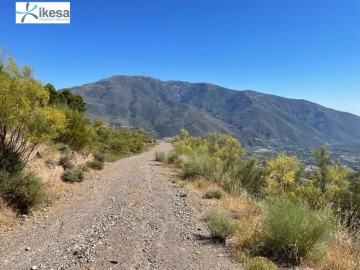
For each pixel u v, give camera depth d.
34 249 6.26
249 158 13.83
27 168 11.40
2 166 9.16
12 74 9.73
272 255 5.70
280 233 5.66
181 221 8.02
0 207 8.34
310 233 5.54
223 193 11.08
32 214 8.84
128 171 18.25
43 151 14.12
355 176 9.66
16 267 5.37
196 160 16.22
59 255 5.80
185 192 11.84
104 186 13.43
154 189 12.46
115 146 33.47
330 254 5.60
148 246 6.18
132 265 5.28
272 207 6.52
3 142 9.55
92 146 23.41
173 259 5.56
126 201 10.30
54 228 7.73
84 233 7.15
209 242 6.48
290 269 5.16
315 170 10.20
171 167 20.80
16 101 9.12
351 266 5.12
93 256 5.62
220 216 7.11
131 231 7.09
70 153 17.08
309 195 8.84
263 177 12.58
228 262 5.46
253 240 6.13
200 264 5.36
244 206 9.34
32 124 9.62
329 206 7.59
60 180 13.07
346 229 6.43
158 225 7.62
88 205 10.18
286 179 9.87
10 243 6.64
